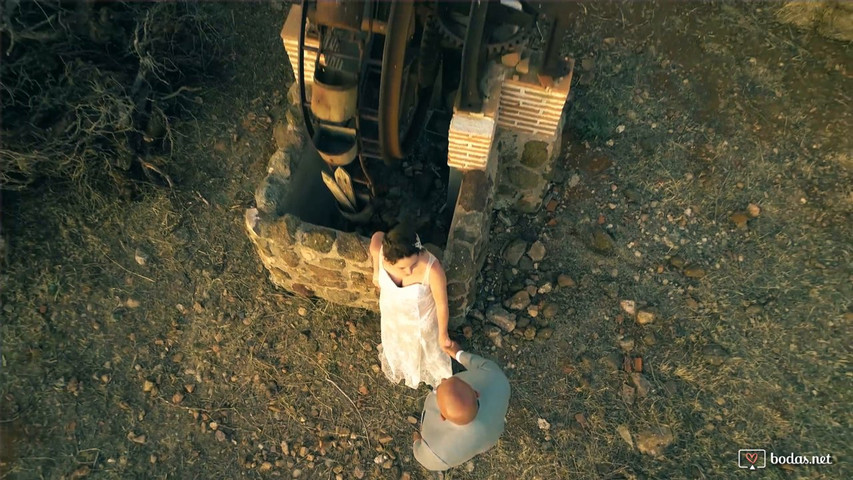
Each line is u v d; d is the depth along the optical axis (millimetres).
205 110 5230
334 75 3467
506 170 4508
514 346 4469
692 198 4785
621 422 4203
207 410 4449
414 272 3297
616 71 5160
